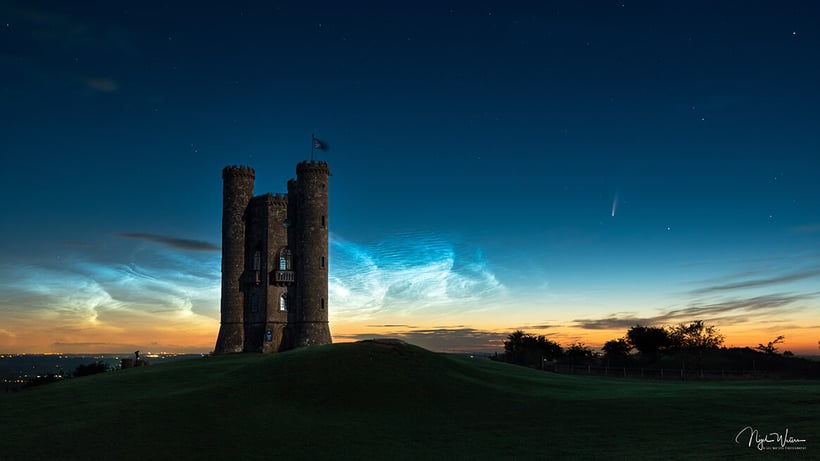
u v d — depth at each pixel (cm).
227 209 9956
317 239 9662
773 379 6638
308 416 3916
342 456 3166
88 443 3353
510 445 3300
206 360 7250
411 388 4500
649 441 3247
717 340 9281
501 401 4319
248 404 4122
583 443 3281
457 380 4794
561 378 6069
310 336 9388
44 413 4016
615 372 7562
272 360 5306
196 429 3600
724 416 3666
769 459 2800
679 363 8950
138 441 3388
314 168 9788
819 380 6219
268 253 9625
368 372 4759
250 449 3275
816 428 3272
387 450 3259
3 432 3572
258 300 9612
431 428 3681
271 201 9769
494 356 9894
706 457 2891
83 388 4906
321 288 9594
